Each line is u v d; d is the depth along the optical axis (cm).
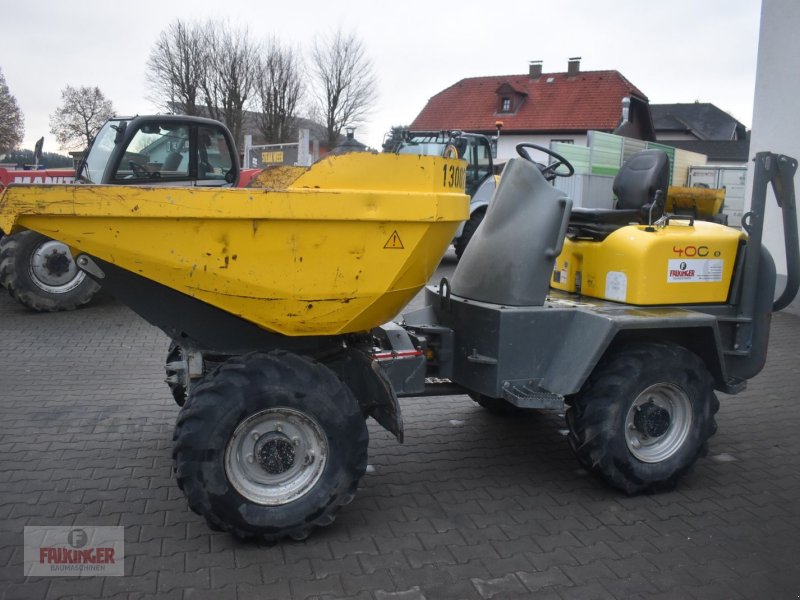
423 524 380
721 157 5128
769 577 337
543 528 379
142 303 343
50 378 631
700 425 421
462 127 4188
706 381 420
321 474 349
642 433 412
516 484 435
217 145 844
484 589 320
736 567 345
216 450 327
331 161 331
